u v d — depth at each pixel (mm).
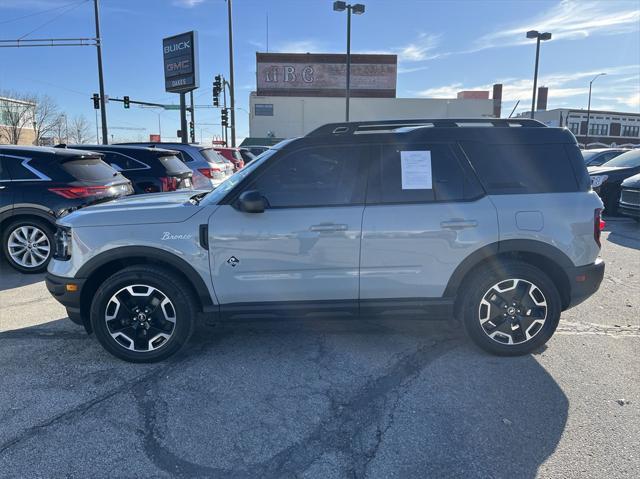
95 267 3711
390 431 2932
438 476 2539
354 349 4102
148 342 3799
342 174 3773
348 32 24625
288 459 2682
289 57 51156
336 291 3779
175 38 22672
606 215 11523
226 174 12062
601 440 2826
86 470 2582
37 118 54125
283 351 4062
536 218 3750
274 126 47938
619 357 3934
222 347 4148
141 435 2889
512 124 4035
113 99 28266
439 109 48219
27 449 2750
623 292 5699
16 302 5469
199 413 3125
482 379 3566
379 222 3684
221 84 31719
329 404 3230
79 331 4543
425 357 3943
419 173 3775
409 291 3811
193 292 3818
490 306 3875
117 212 3752
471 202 3760
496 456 2693
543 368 3738
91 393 3375
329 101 47719
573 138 3920
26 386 3477
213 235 3656
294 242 3678
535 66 26734
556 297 3826
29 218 6605
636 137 65375
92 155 7188
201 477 2537
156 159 8797
